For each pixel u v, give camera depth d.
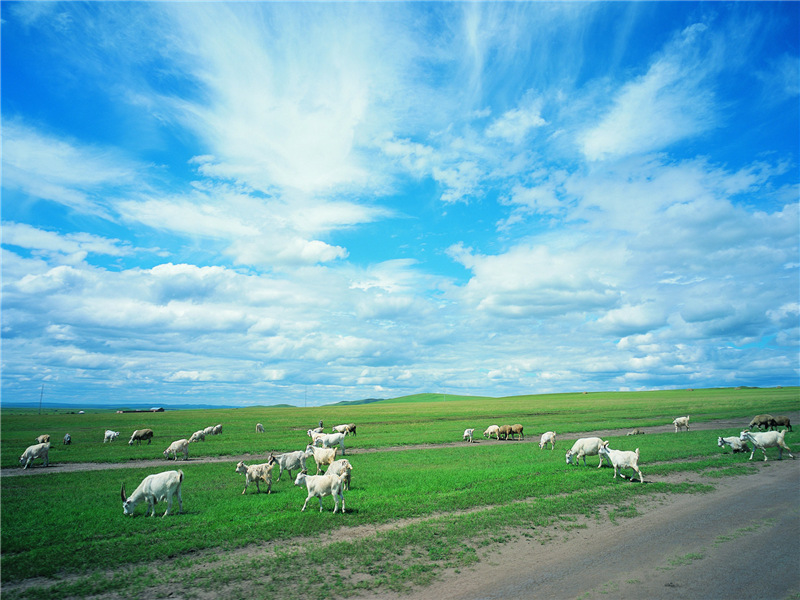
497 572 12.60
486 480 24.52
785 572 12.23
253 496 21.62
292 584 11.88
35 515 18.20
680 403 100.62
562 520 17.39
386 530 16.20
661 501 20.08
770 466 28.06
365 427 66.69
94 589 11.55
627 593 11.16
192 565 13.14
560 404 120.25
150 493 17.94
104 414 113.44
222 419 90.19
